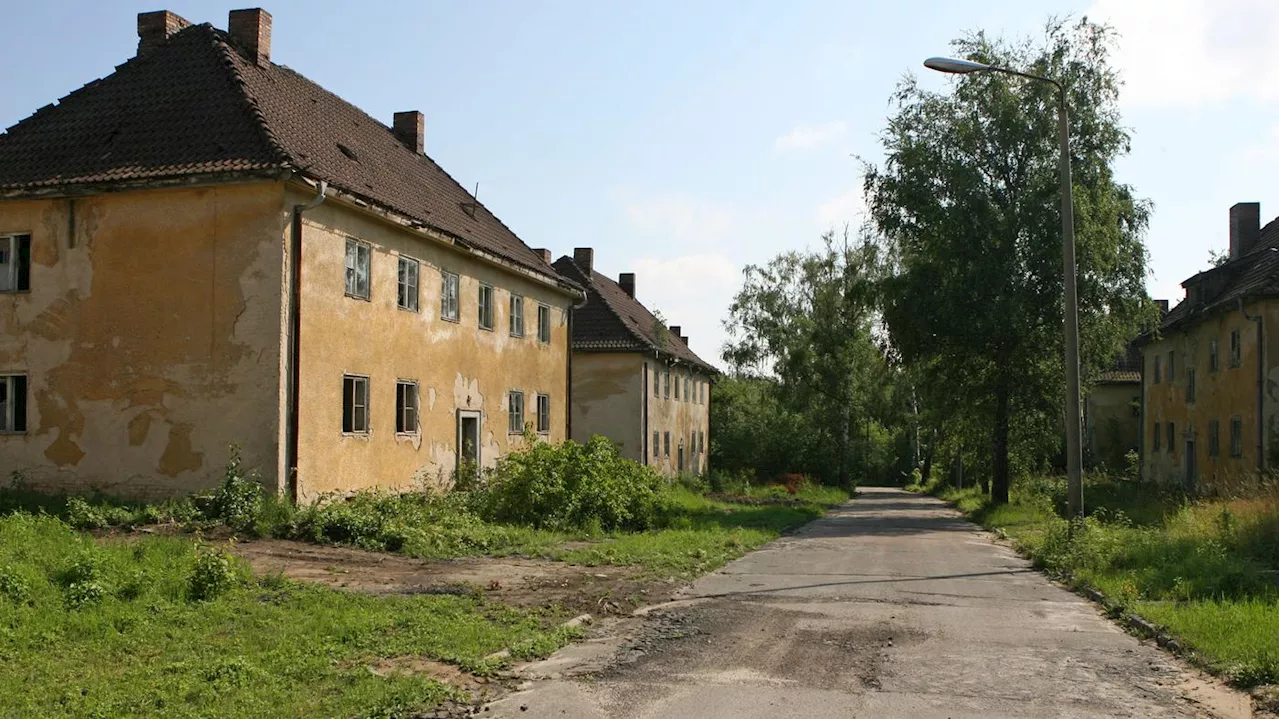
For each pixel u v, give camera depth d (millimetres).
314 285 18109
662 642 8586
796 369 54312
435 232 22141
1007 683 7168
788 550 17500
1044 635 9086
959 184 29812
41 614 8539
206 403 17438
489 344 25969
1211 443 33812
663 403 45750
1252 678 7145
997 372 30484
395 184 23234
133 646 7832
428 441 22484
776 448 58281
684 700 6598
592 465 20859
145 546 11820
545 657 7949
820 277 55969
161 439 17609
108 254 18062
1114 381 54531
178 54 20656
